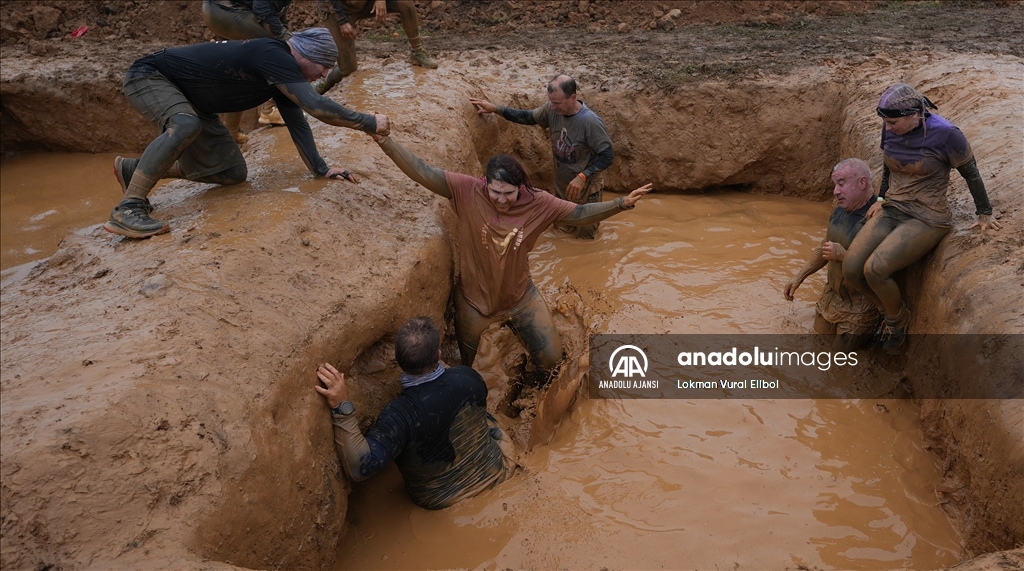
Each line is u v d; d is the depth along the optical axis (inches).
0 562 108.7
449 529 167.5
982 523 160.1
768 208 316.8
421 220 208.4
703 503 172.2
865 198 209.5
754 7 418.0
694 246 285.4
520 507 171.6
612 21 415.5
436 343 164.2
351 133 245.3
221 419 133.3
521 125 313.7
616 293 255.0
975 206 201.2
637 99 318.3
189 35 410.6
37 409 124.5
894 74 307.0
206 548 121.1
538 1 428.8
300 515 144.2
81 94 352.2
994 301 173.5
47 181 339.9
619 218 310.7
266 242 173.9
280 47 184.1
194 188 211.8
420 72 320.2
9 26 410.0
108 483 118.3
